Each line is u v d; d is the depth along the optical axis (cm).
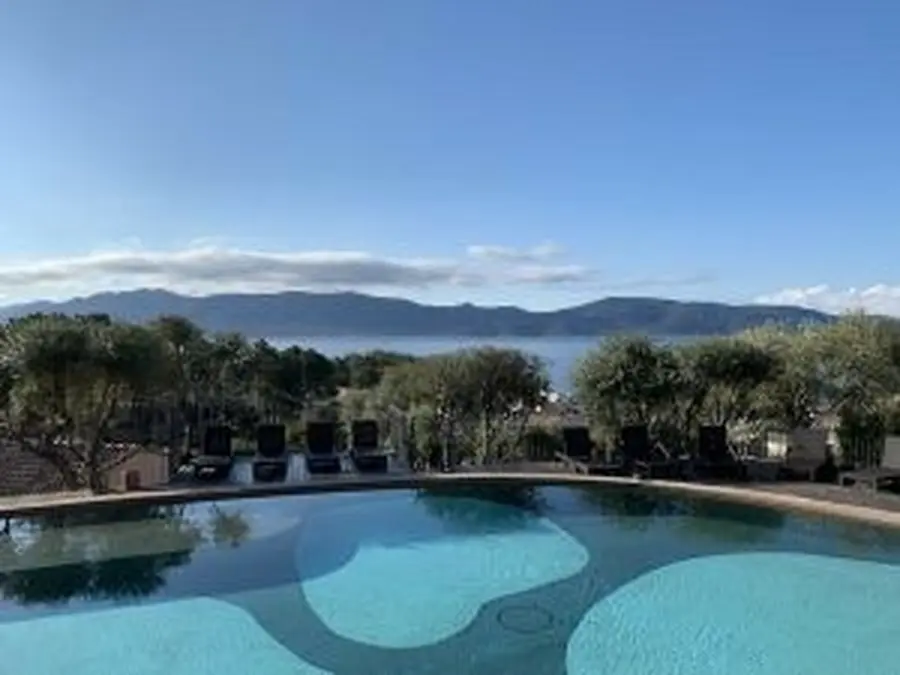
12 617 903
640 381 1719
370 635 858
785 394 1789
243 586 1009
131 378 1603
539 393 2042
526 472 1596
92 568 1073
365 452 1691
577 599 965
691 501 1428
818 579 1030
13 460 1967
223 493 1411
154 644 831
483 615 915
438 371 2044
